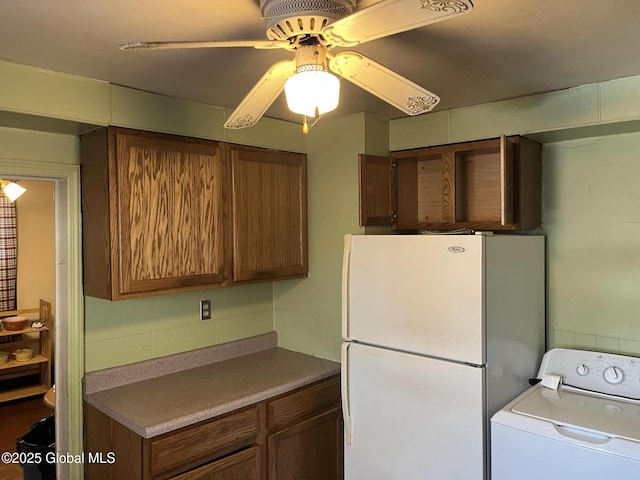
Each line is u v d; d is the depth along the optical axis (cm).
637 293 213
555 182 234
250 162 252
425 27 144
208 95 219
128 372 235
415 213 279
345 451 222
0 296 463
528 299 215
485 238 181
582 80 197
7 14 134
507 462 173
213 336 273
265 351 293
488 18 138
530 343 216
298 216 277
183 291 224
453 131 245
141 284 209
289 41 120
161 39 153
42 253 492
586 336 226
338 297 269
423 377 192
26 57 170
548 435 164
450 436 185
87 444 221
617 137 217
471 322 180
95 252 211
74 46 159
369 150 257
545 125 215
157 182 215
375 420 209
